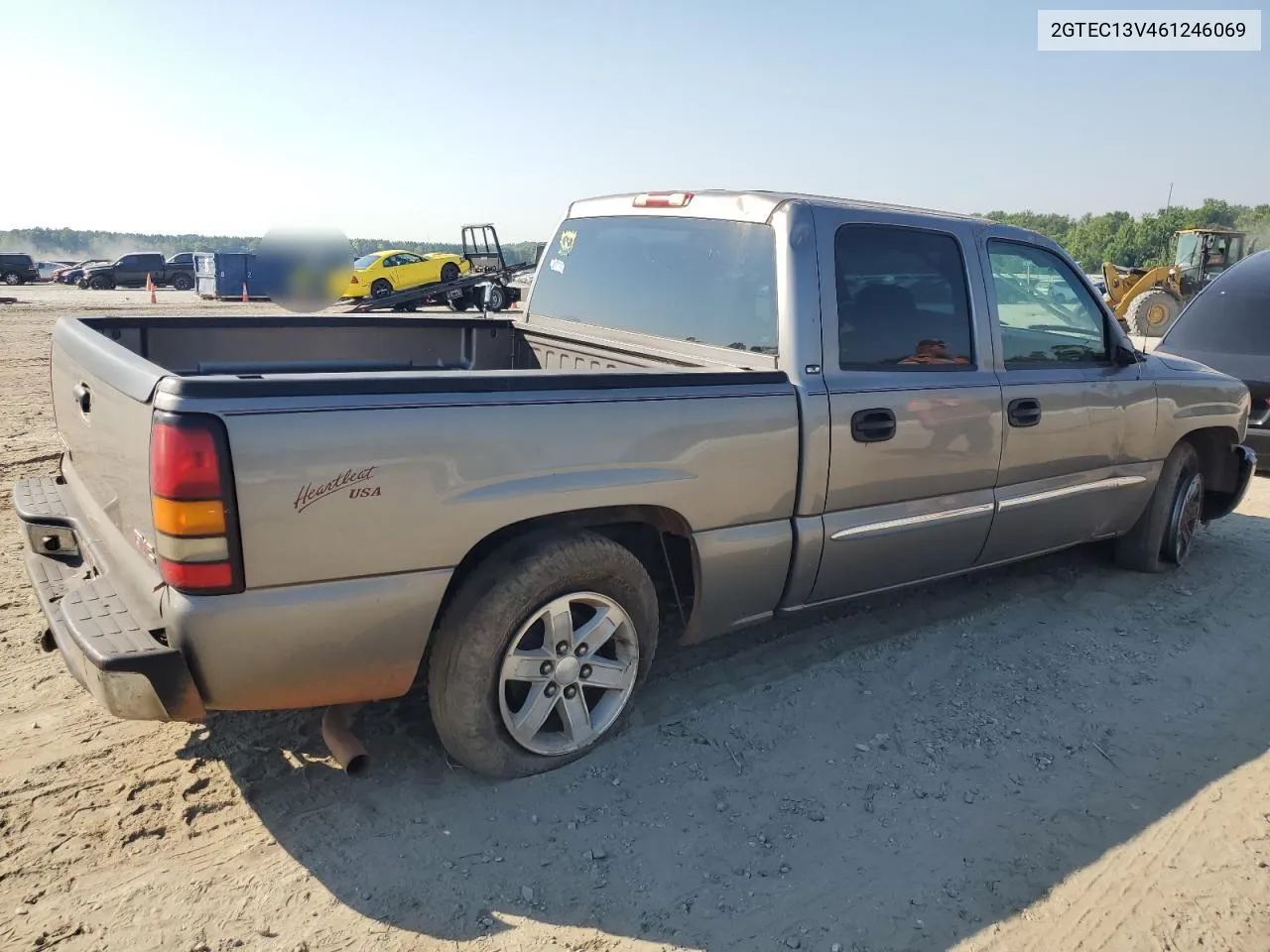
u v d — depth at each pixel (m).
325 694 2.71
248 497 2.38
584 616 3.19
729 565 3.35
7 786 2.95
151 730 3.30
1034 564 5.44
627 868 2.73
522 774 3.10
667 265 3.99
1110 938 2.54
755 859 2.80
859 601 4.74
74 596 2.68
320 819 2.87
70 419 3.30
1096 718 3.70
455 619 2.85
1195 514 5.44
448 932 2.46
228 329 4.19
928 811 3.06
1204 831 3.01
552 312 4.73
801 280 3.44
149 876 2.60
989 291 4.07
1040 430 4.23
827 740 3.45
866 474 3.61
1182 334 8.24
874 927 2.55
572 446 2.88
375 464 2.54
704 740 3.40
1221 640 4.48
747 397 3.25
